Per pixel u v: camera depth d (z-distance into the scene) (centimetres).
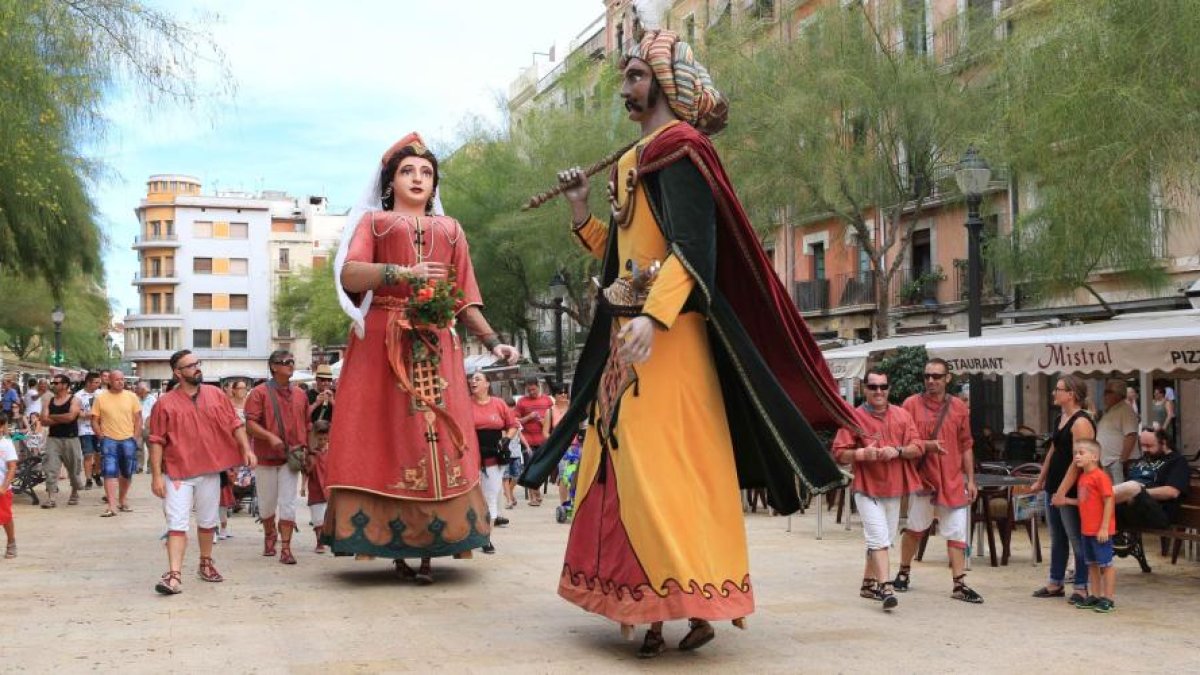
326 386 1118
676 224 582
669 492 589
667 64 623
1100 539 780
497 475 1328
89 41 1473
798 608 769
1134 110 1256
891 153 2391
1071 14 1383
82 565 970
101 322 6562
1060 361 1175
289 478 990
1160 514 931
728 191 598
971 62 2302
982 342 1256
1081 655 630
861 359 1706
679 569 576
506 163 3466
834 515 1470
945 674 578
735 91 2367
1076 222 1477
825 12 2366
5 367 4250
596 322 650
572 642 644
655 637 605
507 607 763
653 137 611
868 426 810
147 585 856
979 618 744
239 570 941
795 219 2605
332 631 676
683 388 608
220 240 10125
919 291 2978
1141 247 1529
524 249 3178
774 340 627
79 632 671
